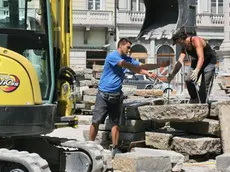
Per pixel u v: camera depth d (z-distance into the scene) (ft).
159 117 49.73
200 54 50.01
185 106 48.67
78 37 241.76
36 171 33.47
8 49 36.24
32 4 37.78
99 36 243.19
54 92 38.83
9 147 38.52
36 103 36.04
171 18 52.75
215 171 45.06
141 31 55.36
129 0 241.76
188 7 51.49
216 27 245.04
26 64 35.81
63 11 40.91
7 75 35.17
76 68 99.81
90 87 97.81
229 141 49.96
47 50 38.09
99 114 47.93
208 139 49.47
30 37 37.37
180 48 57.21
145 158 42.60
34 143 40.42
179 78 116.57
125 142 52.13
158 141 50.75
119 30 241.14
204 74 52.19
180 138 49.83
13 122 34.88
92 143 40.63
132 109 51.75
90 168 38.86
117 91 47.73
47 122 36.29
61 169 39.75
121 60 46.73
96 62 243.40
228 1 146.41
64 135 64.75
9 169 34.86
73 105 40.55
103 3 241.35
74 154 39.55
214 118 52.06
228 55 140.77
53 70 38.27
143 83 146.20
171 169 44.34
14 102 35.22
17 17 37.27
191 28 54.03
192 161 49.65
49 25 38.09
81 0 240.32
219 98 67.15
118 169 43.29
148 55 230.48
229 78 116.47
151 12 54.49
